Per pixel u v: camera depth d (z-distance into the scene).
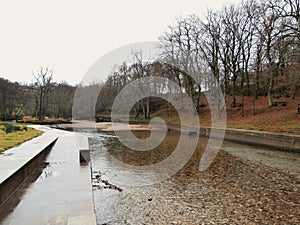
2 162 6.14
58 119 32.44
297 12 16.17
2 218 3.87
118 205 5.70
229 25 26.91
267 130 16.33
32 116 41.84
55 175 6.25
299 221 4.94
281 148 13.13
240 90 32.38
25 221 3.77
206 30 25.94
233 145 15.15
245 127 18.75
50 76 55.06
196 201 5.98
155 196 6.29
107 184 7.14
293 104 24.72
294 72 21.77
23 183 5.59
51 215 3.95
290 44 15.92
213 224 4.80
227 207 5.62
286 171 8.86
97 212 5.33
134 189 6.80
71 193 4.92
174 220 4.96
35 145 9.59
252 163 10.16
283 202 5.94
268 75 26.69
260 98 29.39
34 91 43.72
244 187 7.06
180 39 22.41
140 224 4.79
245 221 4.94
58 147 10.84
